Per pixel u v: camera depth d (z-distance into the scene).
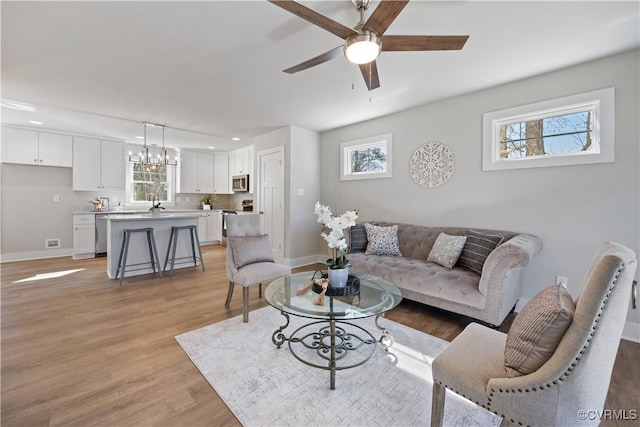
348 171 4.80
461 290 2.49
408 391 1.74
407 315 2.89
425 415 1.55
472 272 2.73
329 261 2.18
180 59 2.51
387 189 4.16
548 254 2.77
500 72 2.74
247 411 1.57
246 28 2.06
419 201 3.79
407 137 3.89
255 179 5.61
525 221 2.91
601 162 2.48
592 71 2.51
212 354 2.13
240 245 2.98
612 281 0.96
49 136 5.25
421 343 2.31
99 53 2.41
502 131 3.15
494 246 2.71
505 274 2.30
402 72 2.74
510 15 1.90
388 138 4.11
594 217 2.53
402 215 3.98
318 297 2.05
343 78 2.89
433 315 2.89
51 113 4.10
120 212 5.84
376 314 1.79
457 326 2.64
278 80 2.94
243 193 7.66
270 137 5.21
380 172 4.24
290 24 2.02
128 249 4.16
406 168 3.92
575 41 2.20
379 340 2.30
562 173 2.69
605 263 0.97
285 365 2.00
